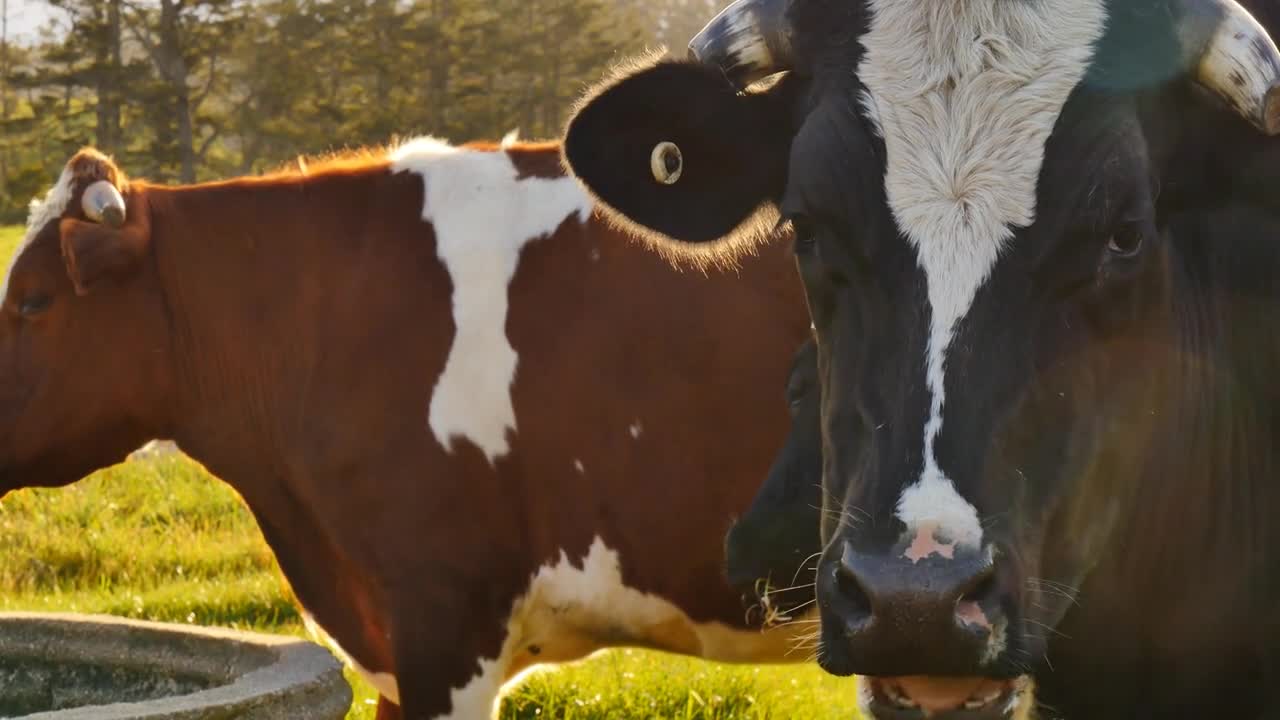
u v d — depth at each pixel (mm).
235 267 4988
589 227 4695
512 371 4637
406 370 4707
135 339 5016
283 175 5125
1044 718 3127
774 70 3080
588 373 4578
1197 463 2941
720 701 6285
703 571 4535
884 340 2508
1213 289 3016
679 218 3334
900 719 2436
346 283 4859
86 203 4895
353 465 4730
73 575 9586
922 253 2510
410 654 4676
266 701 3369
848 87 2703
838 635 2387
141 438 5152
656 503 4531
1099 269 2504
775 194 3223
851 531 2379
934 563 2260
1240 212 2926
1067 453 2473
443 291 4738
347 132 52156
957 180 2533
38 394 4953
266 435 4996
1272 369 3057
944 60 2643
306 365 4863
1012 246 2488
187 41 52500
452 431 4648
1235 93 2643
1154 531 2906
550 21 54438
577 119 3184
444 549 4656
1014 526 2371
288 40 53500
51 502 10906
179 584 8914
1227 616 3043
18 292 4949
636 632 4723
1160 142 2691
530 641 4812
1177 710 3100
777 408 4438
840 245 2627
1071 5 2664
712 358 4480
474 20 54000
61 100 60781
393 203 4918
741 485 4477
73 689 4082
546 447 4609
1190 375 2900
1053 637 3000
